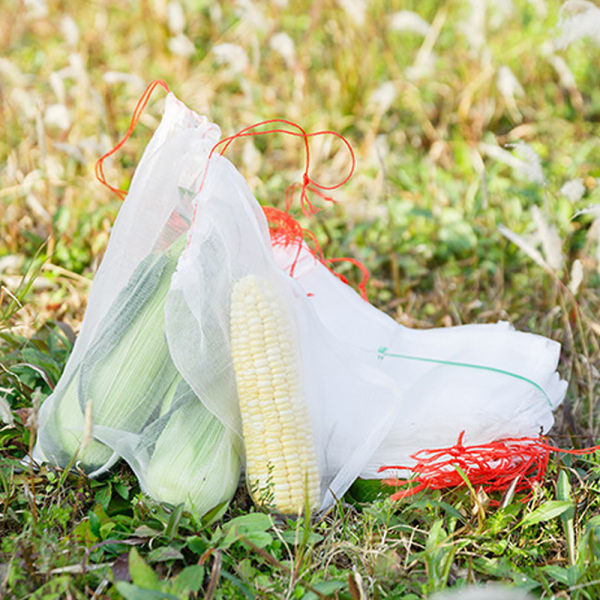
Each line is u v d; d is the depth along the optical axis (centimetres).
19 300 330
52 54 682
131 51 711
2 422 286
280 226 315
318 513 260
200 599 224
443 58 675
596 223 372
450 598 209
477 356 288
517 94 635
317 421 265
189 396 260
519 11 686
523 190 482
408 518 260
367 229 470
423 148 593
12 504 259
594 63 664
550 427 288
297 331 257
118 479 267
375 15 671
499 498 272
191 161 258
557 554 250
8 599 218
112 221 443
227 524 241
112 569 224
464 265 450
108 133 477
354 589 218
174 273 249
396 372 288
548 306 409
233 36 696
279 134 571
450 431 272
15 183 469
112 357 263
